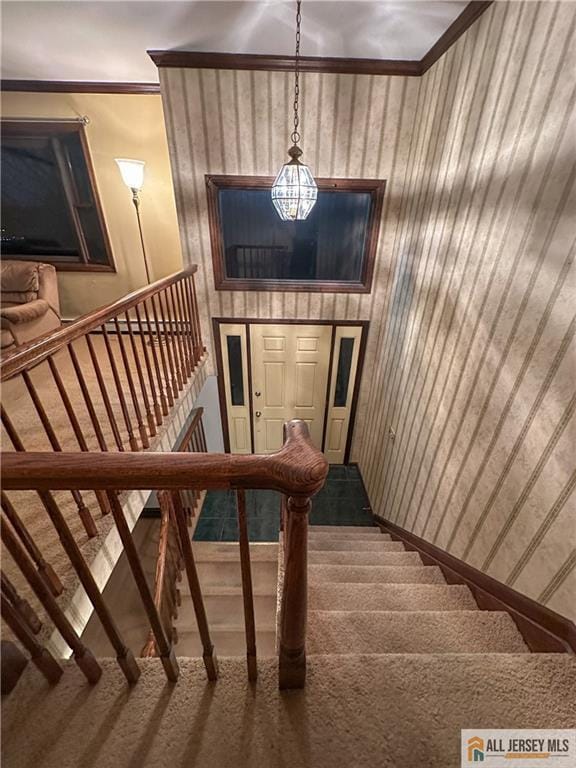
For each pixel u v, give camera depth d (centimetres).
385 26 224
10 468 71
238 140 298
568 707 112
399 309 324
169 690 109
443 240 237
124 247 386
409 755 100
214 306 368
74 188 364
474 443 192
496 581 170
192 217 328
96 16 220
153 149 348
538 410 146
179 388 291
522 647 148
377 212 323
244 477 73
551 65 141
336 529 361
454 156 222
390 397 341
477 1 192
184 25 229
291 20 221
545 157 144
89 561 150
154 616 98
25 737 100
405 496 292
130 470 72
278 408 431
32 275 342
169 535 278
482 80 191
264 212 336
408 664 122
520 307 159
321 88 279
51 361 150
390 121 291
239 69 272
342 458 463
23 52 267
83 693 108
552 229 140
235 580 315
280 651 103
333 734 103
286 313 372
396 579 218
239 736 101
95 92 324
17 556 88
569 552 130
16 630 99
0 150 349
